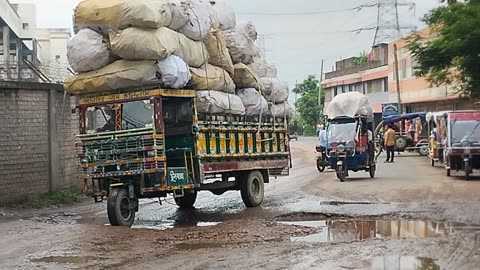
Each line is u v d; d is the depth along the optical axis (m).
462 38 17.19
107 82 13.13
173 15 13.35
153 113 13.15
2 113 17.36
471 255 9.28
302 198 18.34
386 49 70.94
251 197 16.84
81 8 13.16
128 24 12.77
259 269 8.61
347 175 24.77
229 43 15.66
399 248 9.91
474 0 17.53
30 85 18.20
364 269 8.47
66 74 22.02
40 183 18.59
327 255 9.47
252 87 16.38
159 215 15.84
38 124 18.58
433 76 19.02
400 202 16.25
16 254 9.99
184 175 13.91
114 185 13.35
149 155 13.14
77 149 13.93
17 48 65.06
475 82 18.67
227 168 15.48
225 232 12.05
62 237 11.55
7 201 17.36
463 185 20.44
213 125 14.90
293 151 49.62
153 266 8.97
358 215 14.20
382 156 40.16
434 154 29.64
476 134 23.16
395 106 51.25
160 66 12.86
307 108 88.38
